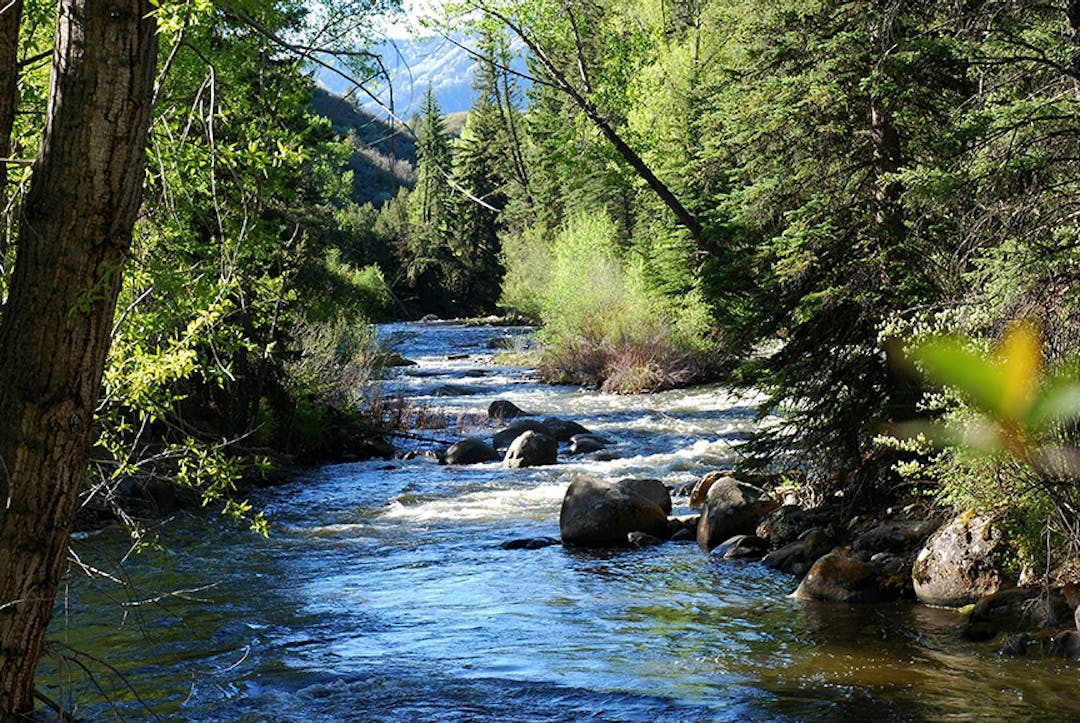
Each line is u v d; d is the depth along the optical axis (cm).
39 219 475
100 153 473
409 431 2688
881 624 987
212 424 1948
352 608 1115
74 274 476
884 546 1186
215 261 593
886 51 1155
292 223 1386
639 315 3644
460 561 1350
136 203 490
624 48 2512
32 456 478
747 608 1076
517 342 4712
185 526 1566
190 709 804
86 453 500
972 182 904
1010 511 992
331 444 2369
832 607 1062
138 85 478
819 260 1309
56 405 480
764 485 1525
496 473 2109
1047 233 843
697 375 3525
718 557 1345
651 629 1007
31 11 637
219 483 670
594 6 2064
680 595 1145
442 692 836
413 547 1442
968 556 1020
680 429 2602
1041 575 965
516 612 1087
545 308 4100
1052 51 983
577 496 1478
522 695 823
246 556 1382
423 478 2069
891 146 1282
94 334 486
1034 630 895
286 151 514
